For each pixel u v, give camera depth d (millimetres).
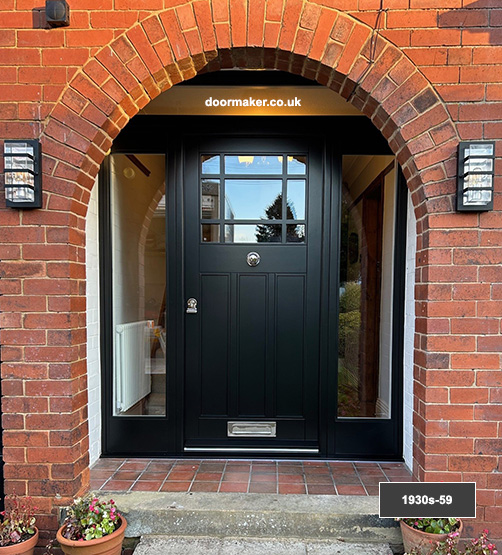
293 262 2633
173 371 2615
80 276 2062
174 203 2600
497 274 1878
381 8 1853
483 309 1882
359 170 2623
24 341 1949
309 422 2635
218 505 2006
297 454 2600
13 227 1938
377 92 1889
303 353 2635
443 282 1893
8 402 1959
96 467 2461
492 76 1861
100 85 1913
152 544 1911
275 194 2639
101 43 1899
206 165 2635
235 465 2506
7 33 1911
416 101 1879
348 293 2668
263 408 2646
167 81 2014
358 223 2654
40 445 1957
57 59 1908
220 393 2648
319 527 1952
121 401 2695
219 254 2635
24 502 1960
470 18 1848
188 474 2373
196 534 1974
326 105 2531
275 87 2514
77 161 1936
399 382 2570
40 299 1947
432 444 1907
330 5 1854
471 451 1899
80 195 2008
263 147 2613
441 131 1879
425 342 1922
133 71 1908
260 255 2633
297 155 2619
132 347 2717
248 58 1978
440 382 1900
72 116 1922
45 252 1939
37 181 1904
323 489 2193
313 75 2025
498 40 1851
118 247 2703
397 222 2551
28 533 1873
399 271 2557
